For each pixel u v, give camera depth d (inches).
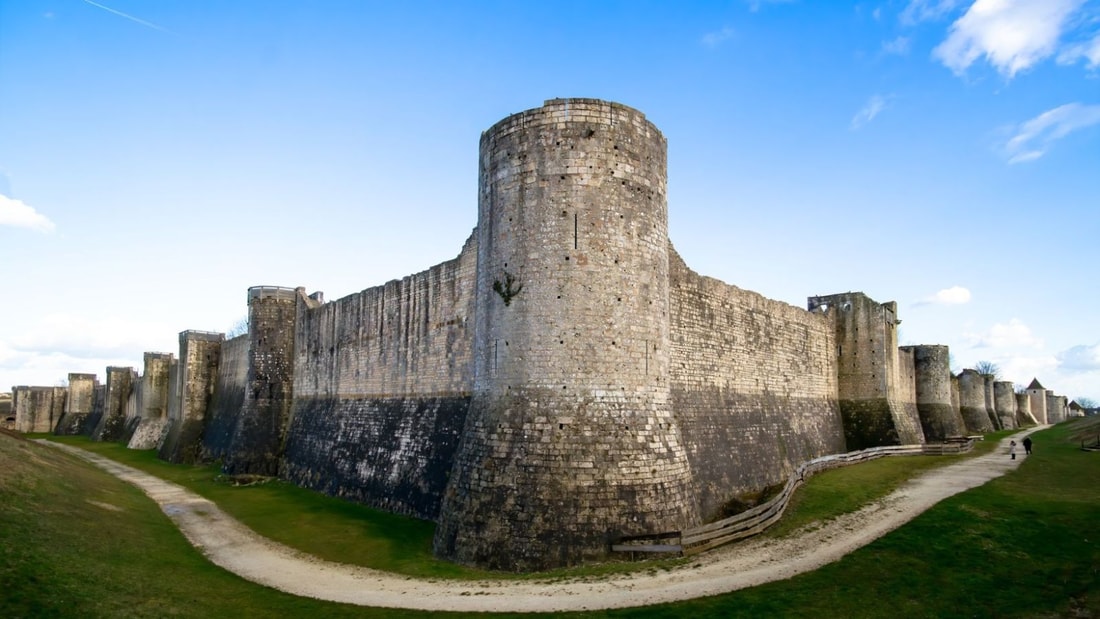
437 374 1299.2
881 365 1907.0
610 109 919.0
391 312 1494.8
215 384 2481.5
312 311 1915.6
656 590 679.1
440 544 866.1
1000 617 604.1
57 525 829.2
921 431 2197.3
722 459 1266.0
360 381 1595.7
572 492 801.6
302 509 1314.0
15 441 1343.5
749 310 1524.4
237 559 923.4
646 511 813.9
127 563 786.2
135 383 3287.4
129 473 1950.1
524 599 675.4
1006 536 829.8
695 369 1285.7
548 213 889.5
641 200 921.5
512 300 890.7
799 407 1690.5
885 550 800.9
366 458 1427.2
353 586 776.3
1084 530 828.0
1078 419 3314.5
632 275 895.7
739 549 828.6
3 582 607.8
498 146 946.7
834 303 1998.0
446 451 1179.9
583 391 847.7
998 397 3353.8
